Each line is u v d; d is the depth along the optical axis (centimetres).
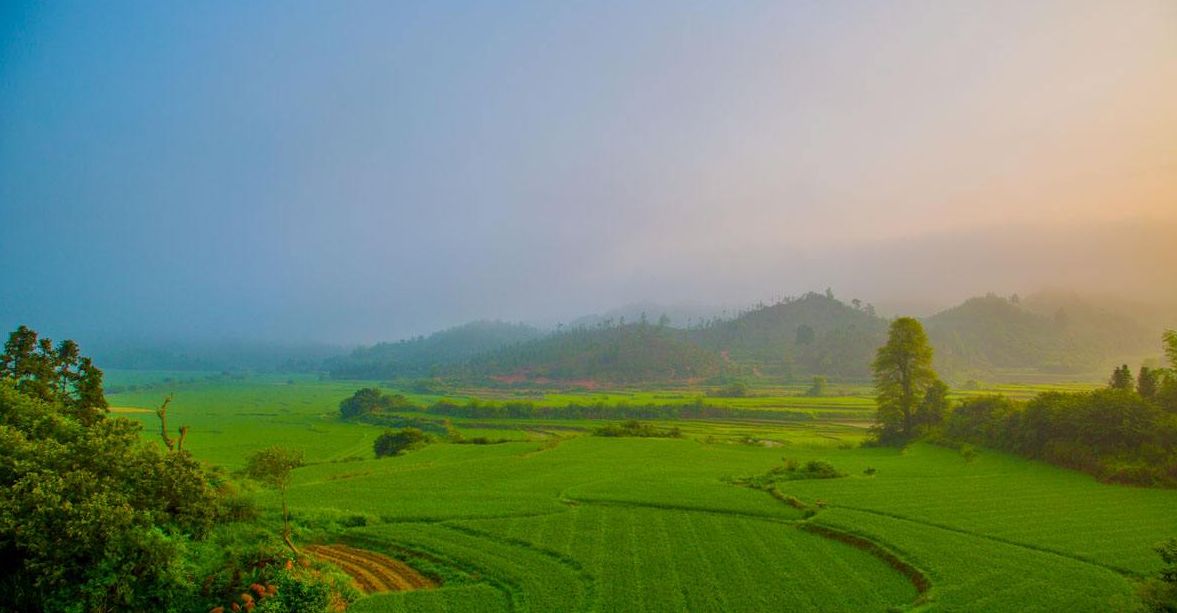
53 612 2838
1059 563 3938
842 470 7262
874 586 3678
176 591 3130
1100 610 3262
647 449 9538
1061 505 5347
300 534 4581
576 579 3819
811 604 3422
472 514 5234
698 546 4434
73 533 2902
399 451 10325
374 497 5944
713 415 17000
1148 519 4881
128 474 3481
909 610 3316
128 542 3034
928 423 10231
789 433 13612
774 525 5000
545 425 17262
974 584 3609
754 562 4094
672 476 7138
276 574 3338
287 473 4275
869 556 4234
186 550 3375
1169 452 6238
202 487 3812
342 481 6900
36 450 3206
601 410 18262
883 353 10650
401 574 4012
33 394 4881
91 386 5734
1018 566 3884
